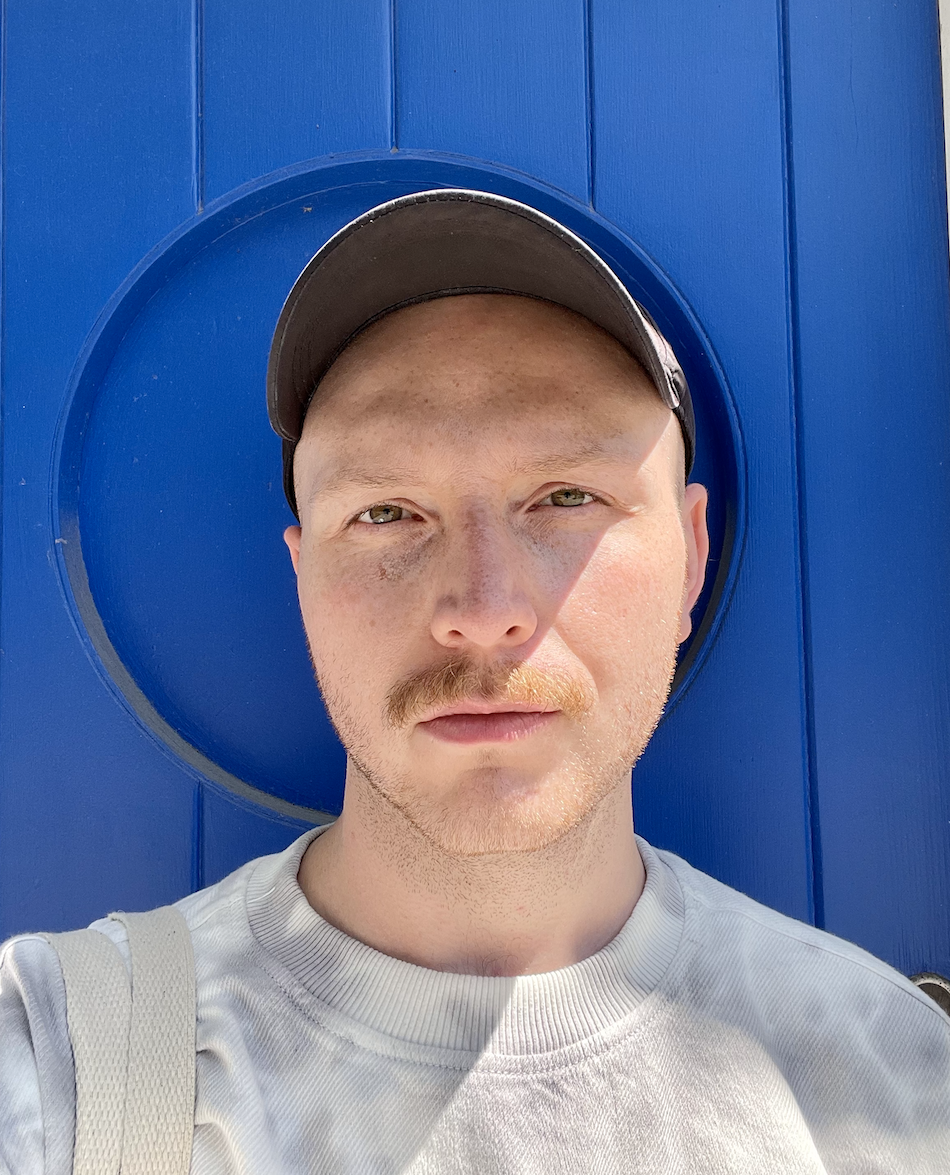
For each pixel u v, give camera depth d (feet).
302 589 3.02
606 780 2.68
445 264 2.79
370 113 3.76
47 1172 2.34
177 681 3.79
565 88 3.77
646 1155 2.48
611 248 3.80
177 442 3.84
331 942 2.70
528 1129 2.45
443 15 3.77
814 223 3.76
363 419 2.77
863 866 3.64
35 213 3.78
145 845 3.67
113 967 2.67
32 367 3.76
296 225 3.87
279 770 3.78
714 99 3.77
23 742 3.68
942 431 3.72
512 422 2.70
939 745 3.67
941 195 3.75
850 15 3.78
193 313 3.85
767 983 2.83
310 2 3.78
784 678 3.70
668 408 2.89
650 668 2.76
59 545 3.72
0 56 3.82
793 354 3.74
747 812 3.67
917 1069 2.79
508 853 2.61
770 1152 2.52
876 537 3.71
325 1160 2.41
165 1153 2.38
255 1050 2.56
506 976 2.71
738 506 3.71
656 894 2.93
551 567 2.67
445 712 2.59
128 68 3.80
